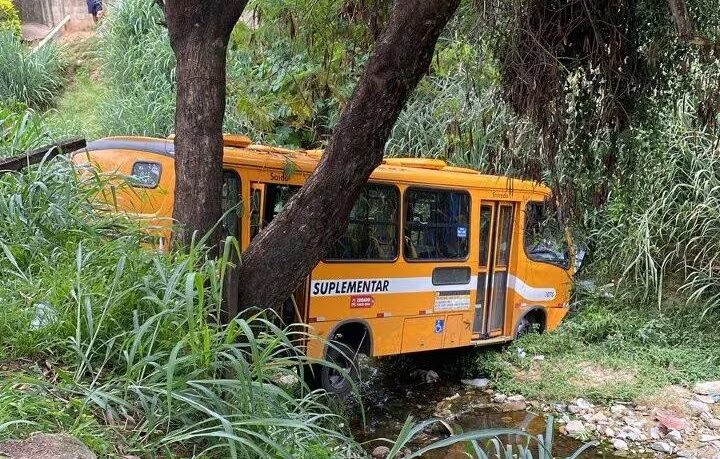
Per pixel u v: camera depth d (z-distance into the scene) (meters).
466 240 8.42
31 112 6.10
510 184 8.02
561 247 9.93
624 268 10.28
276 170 6.63
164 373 3.08
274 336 3.95
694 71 4.73
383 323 7.52
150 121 12.34
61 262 3.85
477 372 8.70
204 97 4.61
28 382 2.89
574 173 5.45
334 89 6.66
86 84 15.45
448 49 5.92
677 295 9.79
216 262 3.95
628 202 9.21
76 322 3.38
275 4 6.11
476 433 3.01
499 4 4.82
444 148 9.90
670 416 7.26
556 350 8.98
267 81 7.39
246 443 2.72
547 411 7.53
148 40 14.02
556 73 4.85
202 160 4.62
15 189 4.27
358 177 4.70
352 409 7.32
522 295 9.30
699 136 9.34
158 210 6.11
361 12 5.99
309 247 4.71
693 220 9.55
